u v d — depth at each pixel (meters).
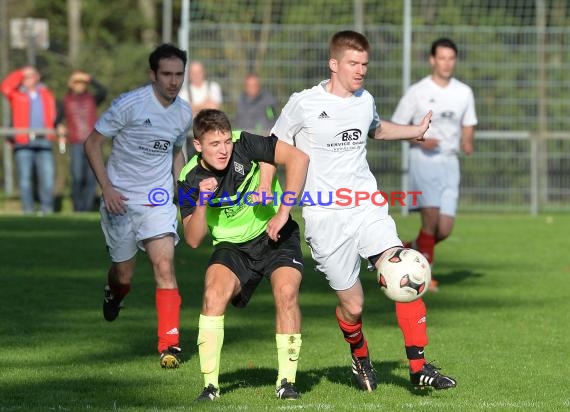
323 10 61.94
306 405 19.09
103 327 27.48
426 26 60.78
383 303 31.97
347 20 62.03
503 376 22.23
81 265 38.28
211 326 19.58
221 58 59.28
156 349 24.86
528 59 60.50
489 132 58.78
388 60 59.50
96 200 61.88
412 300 19.73
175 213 24.41
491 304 31.80
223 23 61.78
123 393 20.25
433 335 26.94
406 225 53.66
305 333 27.03
